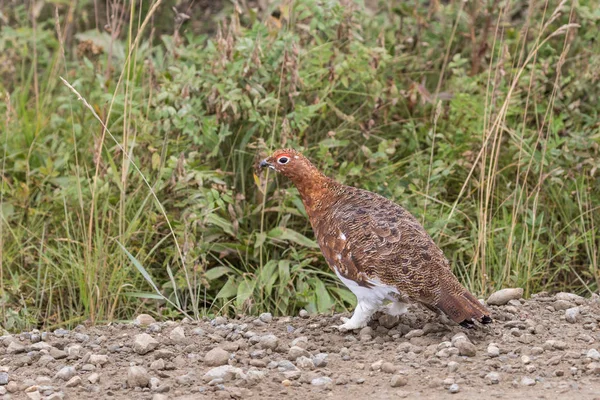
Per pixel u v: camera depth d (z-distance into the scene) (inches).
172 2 596.7
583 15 477.7
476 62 509.4
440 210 450.0
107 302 414.6
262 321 377.7
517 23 528.7
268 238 436.1
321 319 375.2
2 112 523.5
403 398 289.3
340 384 304.2
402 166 478.6
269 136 458.3
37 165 482.6
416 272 322.3
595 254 433.4
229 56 450.0
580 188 445.1
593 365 308.7
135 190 438.0
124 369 324.5
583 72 478.3
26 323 404.8
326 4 470.6
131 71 494.6
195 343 349.7
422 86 473.7
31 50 574.2
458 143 466.3
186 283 412.2
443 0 600.7
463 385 299.0
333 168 466.3
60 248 431.8
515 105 454.9
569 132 454.0
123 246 393.1
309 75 461.4
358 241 330.6
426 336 343.0
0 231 420.8
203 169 438.0
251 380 303.3
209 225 441.4
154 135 452.4
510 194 454.6
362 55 463.2
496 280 418.3
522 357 318.0
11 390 309.1
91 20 613.9
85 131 489.4
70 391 305.6
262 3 561.3
